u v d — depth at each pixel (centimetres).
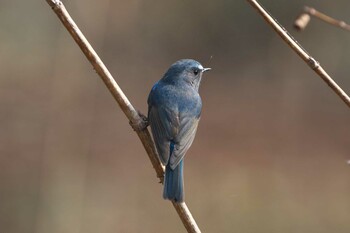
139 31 2402
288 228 1508
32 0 2072
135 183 1708
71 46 1894
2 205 1467
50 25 2066
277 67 2531
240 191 1620
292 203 1585
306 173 1864
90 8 1988
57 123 1844
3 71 2020
